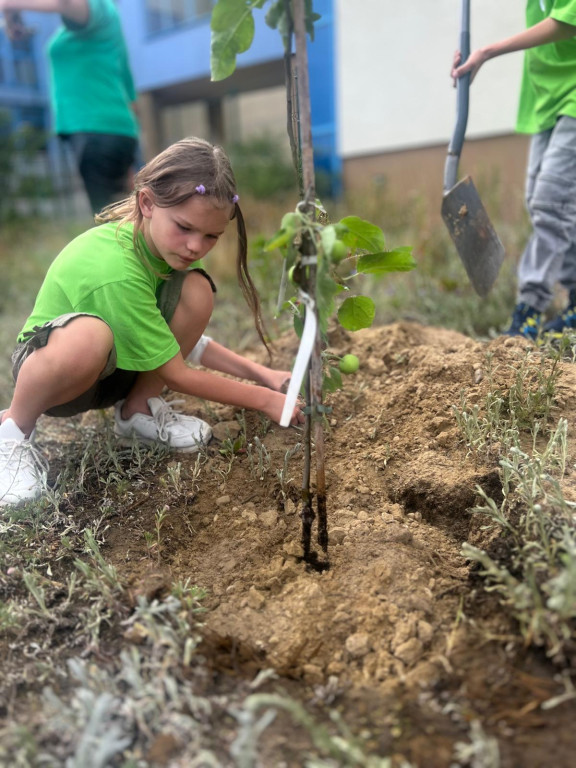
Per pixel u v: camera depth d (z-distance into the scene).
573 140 2.35
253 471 1.80
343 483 1.74
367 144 7.21
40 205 9.83
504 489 1.49
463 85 2.25
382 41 6.73
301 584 1.42
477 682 1.12
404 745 1.03
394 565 1.42
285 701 0.92
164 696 1.11
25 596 1.42
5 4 3.42
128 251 1.71
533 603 1.17
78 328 1.62
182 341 1.94
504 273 3.52
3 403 2.84
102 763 0.95
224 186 1.56
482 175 5.08
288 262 1.25
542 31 2.14
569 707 1.05
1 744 1.05
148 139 11.02
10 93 12.56
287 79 1.23
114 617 1.33
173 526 1.65
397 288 3.67
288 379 2.04
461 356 2.06
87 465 1.94
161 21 10.10
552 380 1.82
